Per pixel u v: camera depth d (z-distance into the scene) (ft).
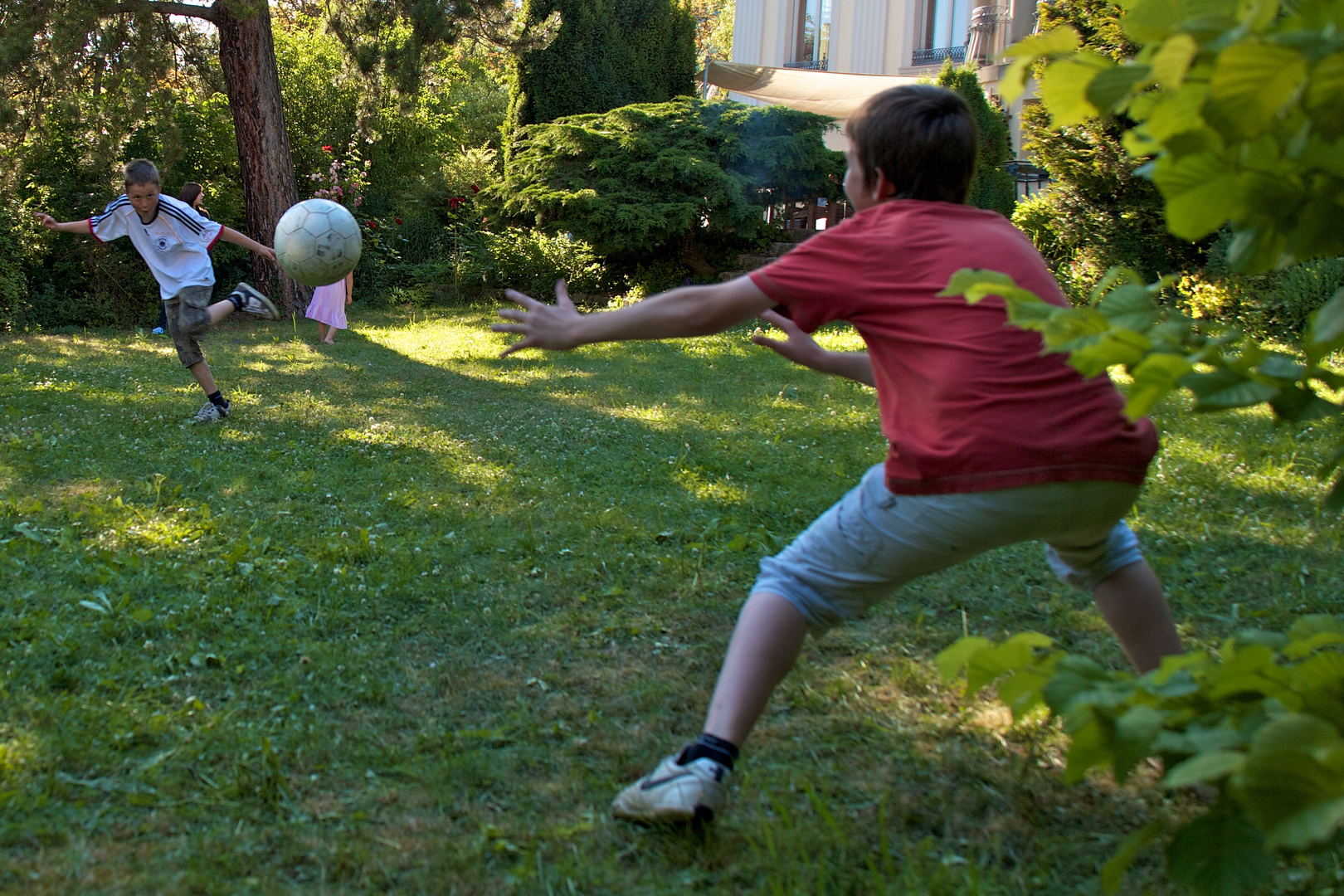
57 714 9.25
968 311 6.89
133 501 16.55
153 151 50.19
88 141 44.09
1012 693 5.44
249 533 14.88
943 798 8.23
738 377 30.50
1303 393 4.48
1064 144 38.68
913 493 7.02
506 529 15.52
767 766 8.74
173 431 22.00
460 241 56.29
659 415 24.81
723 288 7.35
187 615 11.68
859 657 11.07
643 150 53.16
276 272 48.19
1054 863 7.38
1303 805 3.84
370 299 52.54
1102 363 4.51
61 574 12.94
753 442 21.71
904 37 72.13
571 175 53.52
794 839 7.45
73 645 10.71
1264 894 6.68
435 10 46.73
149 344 37.83
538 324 7.57
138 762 8.62
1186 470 18.25
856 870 7.21
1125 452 6.77
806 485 18.28
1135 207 37.76
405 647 11.30
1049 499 6.72
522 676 10.62
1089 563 8.08
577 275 52.19
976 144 7.73
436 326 43.78
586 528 15.58
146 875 7.06
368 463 19.63
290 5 66.03
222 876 7.11
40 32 41.42
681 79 64.28
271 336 40.45
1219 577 13.33
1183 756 4.84
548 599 12.77
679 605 12.58
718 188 50.80
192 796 8.13
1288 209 4.06
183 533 14.67
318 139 58.49
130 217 22.21
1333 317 4.18
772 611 7.56
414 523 15.81
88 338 40.06
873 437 22.08
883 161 7.64
